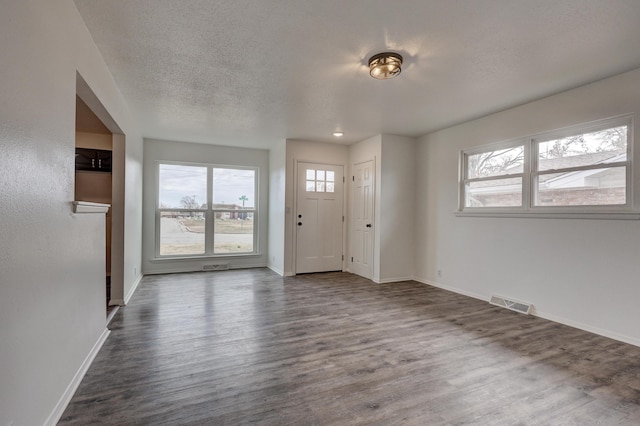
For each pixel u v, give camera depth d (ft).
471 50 7.56
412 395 6.08
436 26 6.62
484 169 13.06
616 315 8.79
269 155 19.62
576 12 6.08
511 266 11.65
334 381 6.55
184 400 5.81
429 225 15.47
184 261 17.75
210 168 18.42
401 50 7.61
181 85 9.72
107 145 14.94
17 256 4.01
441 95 10.46
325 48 7.57
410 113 12.37
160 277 16.34
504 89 9.91
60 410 5.29
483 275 12.71
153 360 7.34
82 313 6.55
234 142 17.74
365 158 17.03
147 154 16.83
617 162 8.95
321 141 17.62
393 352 7.91
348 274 17.67
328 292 13.71
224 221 18.83
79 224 6.35
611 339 8.77
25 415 4.20
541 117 10.68
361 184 17.39
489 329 9.50
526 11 6.08
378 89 10.00
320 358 7.55
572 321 9.78
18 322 4.03
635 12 6.03
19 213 4.06
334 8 6.07
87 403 5.66
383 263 15.66
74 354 6.06
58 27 5.27
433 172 15.28
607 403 5.87
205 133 15.74
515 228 11.55
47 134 4.87
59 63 5.31
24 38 4.18
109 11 6.18
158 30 6.83
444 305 11.93
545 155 10.85
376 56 7.86
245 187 19.38
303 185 17.56
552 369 7.11
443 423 5.28
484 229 12.72
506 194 12.10
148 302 11.90
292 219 17.29
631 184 8.60
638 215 8.22
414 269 16.35
